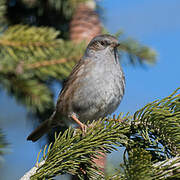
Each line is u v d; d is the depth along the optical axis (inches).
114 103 349.7
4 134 244.2
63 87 361.4
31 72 314.2
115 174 206.7
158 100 231.3
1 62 303.3
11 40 303.7
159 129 233.6
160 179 194.1
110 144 239.1
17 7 378.9
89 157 239.8
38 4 376.8
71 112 358.9
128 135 242.5
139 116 236.4
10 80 305.9
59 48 330.6
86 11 375.2
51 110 379.9
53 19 383.9
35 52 310.8
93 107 349.1
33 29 312.2
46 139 383.9
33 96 306.0
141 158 198.7
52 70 318.3
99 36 356.2
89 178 235.3
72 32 378.6
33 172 231.8
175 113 228.7
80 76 345.4
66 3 365.4
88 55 351.3
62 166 223.3
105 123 246.4
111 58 348.2
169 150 232.2
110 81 343.3
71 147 232.5
